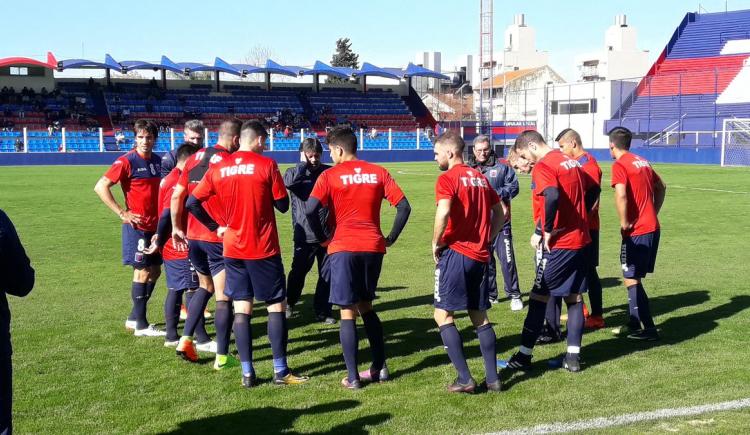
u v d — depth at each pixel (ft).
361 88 198.18
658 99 161.68
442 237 16.20
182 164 20.24
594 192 19.42
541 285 17.66
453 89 269.64
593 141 161.79
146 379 17.39
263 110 172.65
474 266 16.14
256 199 16.56
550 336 20.88
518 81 237.45
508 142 182.19
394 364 18.71
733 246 38.52
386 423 14.37
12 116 145.69
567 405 15.26
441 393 16.25
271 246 16.84
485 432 13.79
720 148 129.80
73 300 26.53
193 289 20.01
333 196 16.81
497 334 21.70
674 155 135.03
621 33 237.45
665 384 16.48
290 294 24.47
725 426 13.87
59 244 40.65
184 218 19.11
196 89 174.29
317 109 179.11
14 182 86.22
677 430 13.73
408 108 188.96
